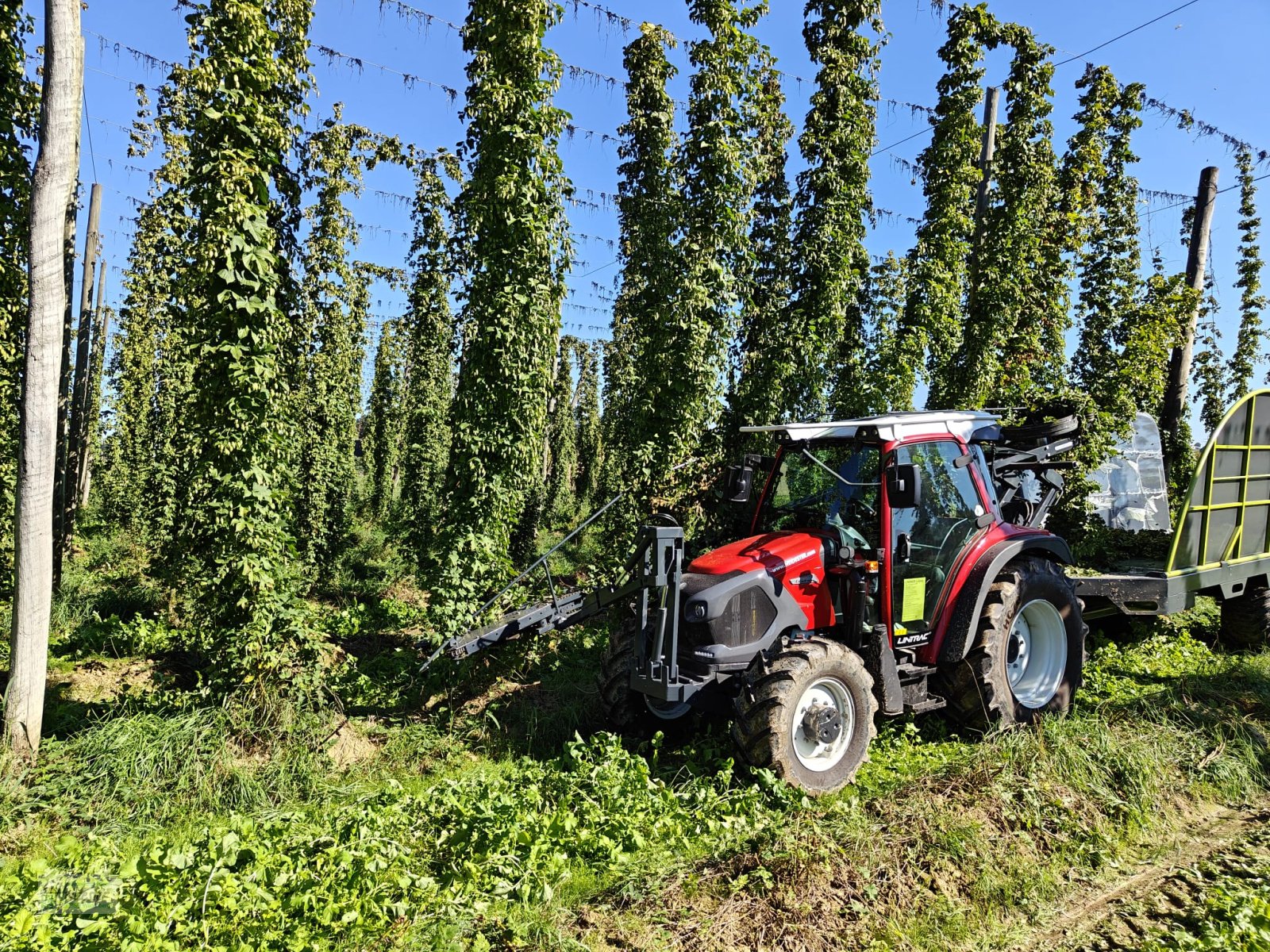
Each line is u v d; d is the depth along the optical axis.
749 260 9.89
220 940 3.45
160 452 12.49
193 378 6.50
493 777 5.59
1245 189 15.49
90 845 4.61
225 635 6.29
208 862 3.91
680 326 9.22
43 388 5.64
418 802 4.86
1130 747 5.38
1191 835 4.78
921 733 6.29
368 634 10.10
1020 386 11.84
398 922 3.69
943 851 4.23
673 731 6.34
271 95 6.67
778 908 3.77
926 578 5.97
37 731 5.64
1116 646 8.17
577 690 7.48
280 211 6.70
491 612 7.62
